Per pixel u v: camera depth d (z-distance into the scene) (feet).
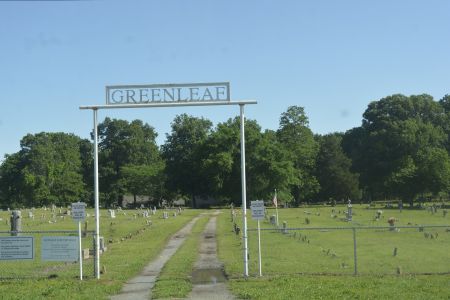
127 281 58.90
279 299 44.27
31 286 54.85
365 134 397.39
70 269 69.67
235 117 360.48
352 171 392.68
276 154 325.62
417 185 278.26
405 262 74.74
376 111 387.55
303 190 360.07
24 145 418.92
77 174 402.11
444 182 275.18
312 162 372.79
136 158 425.69
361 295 45.34
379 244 100.73
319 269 66.85
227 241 108.88
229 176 327.06
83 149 469.98
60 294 49.85
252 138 323.16
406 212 224.53
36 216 223.51
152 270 68.28
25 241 58.49
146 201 414.21
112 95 60.49
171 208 326.24
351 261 76.07
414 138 340.59
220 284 54.60
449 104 431.84
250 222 175.11
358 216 201.87
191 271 65.10
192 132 399.24
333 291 47.44
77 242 58.90
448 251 88.89
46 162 396.16
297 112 386.52
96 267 60.70
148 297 48.70
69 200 389.60
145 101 60.18
